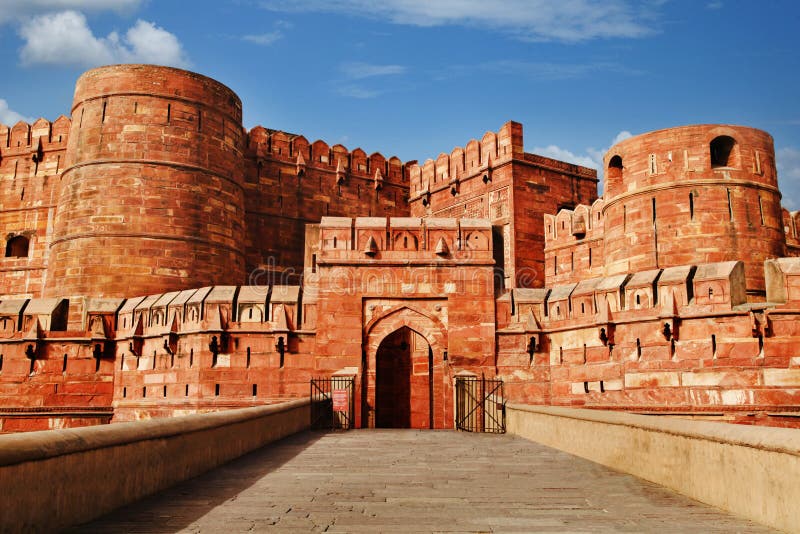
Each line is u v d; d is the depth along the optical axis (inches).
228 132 1269.7
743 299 775.1
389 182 1674.5
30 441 232.8
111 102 1192.2
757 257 968.3
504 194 1401.3
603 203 1130.0
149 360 1013.2
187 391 954.7
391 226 951.6
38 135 1445.6
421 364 1092.5
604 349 857.5
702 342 774.5
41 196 1424.7
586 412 490.9
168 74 1208.8
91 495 273.4
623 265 1037.8
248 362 939.3
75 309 1116.5
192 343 958.4
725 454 295.3
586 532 255.8
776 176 1018.1
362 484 370.9
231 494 337.4
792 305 724.7
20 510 223.8
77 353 1050.7
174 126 1198.3
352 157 1632.6
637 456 399.5
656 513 291.4
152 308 1021.2
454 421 861.2
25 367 1045.2
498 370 922.7
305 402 776.3
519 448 568.1
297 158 1545.3
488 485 368.8
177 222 1176.2
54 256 1187.9
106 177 1167.0
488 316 932.6
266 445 587.2
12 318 1055.6
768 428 268.7
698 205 976.3
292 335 940.0
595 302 874.1
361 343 924.0
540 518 282.2
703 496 317.1
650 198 1009.5
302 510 298.4
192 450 392.5
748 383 738.2
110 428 295.1
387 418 1114.1
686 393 776.3
